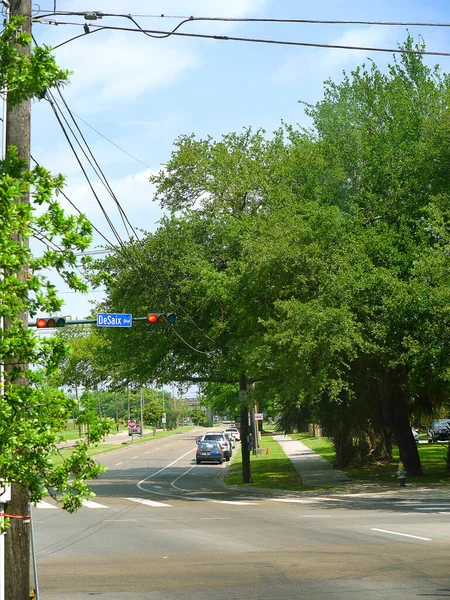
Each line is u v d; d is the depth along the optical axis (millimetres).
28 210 6270
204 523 19172
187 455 65188
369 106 31609
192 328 34219
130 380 37156
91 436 6805
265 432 119188
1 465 5945
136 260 32906
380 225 28484
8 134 8891
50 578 11570
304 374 25344
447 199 27094
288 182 32031
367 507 22734
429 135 28828
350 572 11383
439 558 12445
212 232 33469
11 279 5984
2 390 6359
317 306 25062
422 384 26781
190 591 10289
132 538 16531
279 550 13891
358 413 35781
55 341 6348
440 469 35219
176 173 37312
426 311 24672
